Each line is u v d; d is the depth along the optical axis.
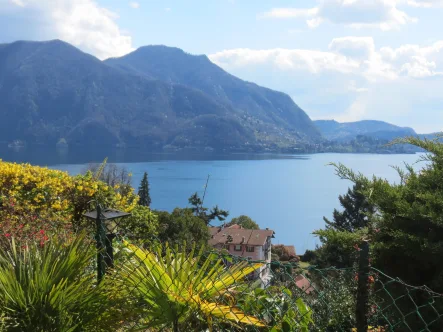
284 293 2.41
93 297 2.30
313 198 166.50
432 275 2.51
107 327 2.27
